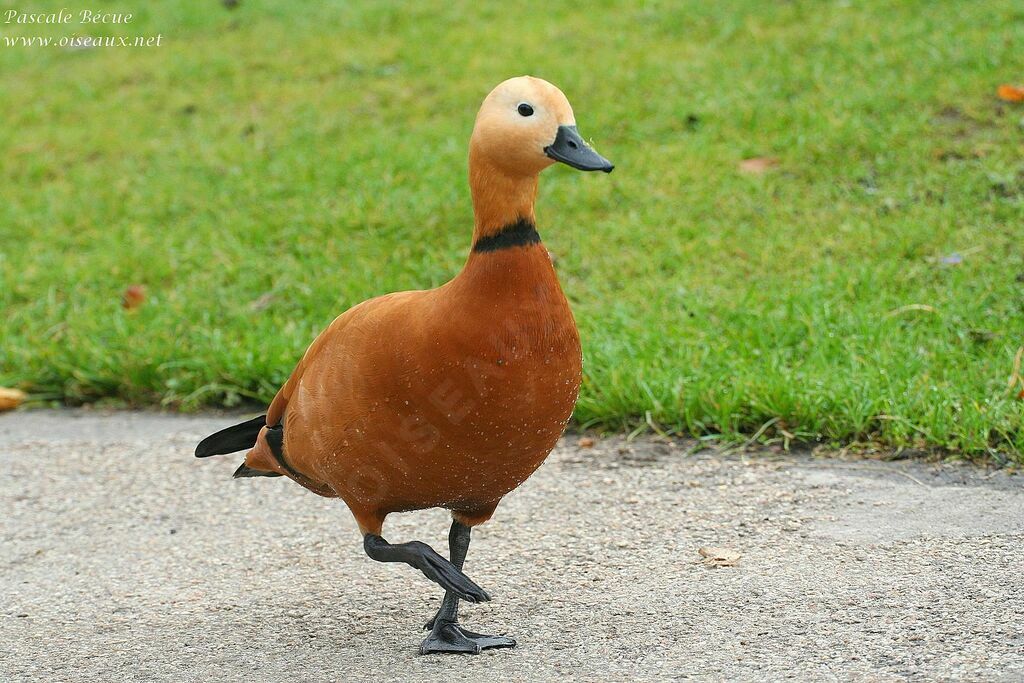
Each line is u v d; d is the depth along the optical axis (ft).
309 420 20.06
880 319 32.53
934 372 30.14
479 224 18.69
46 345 36.86
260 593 23.90
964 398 28.22
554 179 43.93
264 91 55.21
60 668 21.04
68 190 47.93
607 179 43.14
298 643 21.58
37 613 23.52
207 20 64.59
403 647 21.24
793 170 42.09
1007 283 33.55
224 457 31.32
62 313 38.68
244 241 42.09
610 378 31.35
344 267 39.52
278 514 27.78
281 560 25.44
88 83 58.80
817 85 46.83
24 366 36.40
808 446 28.73
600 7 58.65
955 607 20.79
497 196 18.47
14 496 29.60
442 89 52.37
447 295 18.67
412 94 52.65
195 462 31.12
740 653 19.75
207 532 27.09
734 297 34.88
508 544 25.30
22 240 44.45
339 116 51.47
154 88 57.31
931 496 25.58
